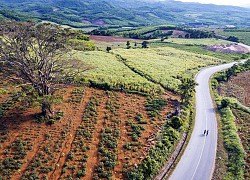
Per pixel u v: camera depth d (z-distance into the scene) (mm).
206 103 70625
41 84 49938
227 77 94250
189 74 93688
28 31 47312
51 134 47062
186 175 41344
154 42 166750
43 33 48281
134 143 46656
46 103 48281
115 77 74938
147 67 91500
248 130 56875
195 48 155500
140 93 67688
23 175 37938
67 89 64938
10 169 38750
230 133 53688
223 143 51188
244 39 198500
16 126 48094
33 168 39156
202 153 47312
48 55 53469
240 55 146875
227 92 82438
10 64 48812
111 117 54750
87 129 49500
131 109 59250
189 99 66875
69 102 58875
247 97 79188
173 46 157000
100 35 175875
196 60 118250
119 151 44469
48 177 37969
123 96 65562
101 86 68188
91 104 58781
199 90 79938
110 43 147750
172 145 47562
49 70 50469
